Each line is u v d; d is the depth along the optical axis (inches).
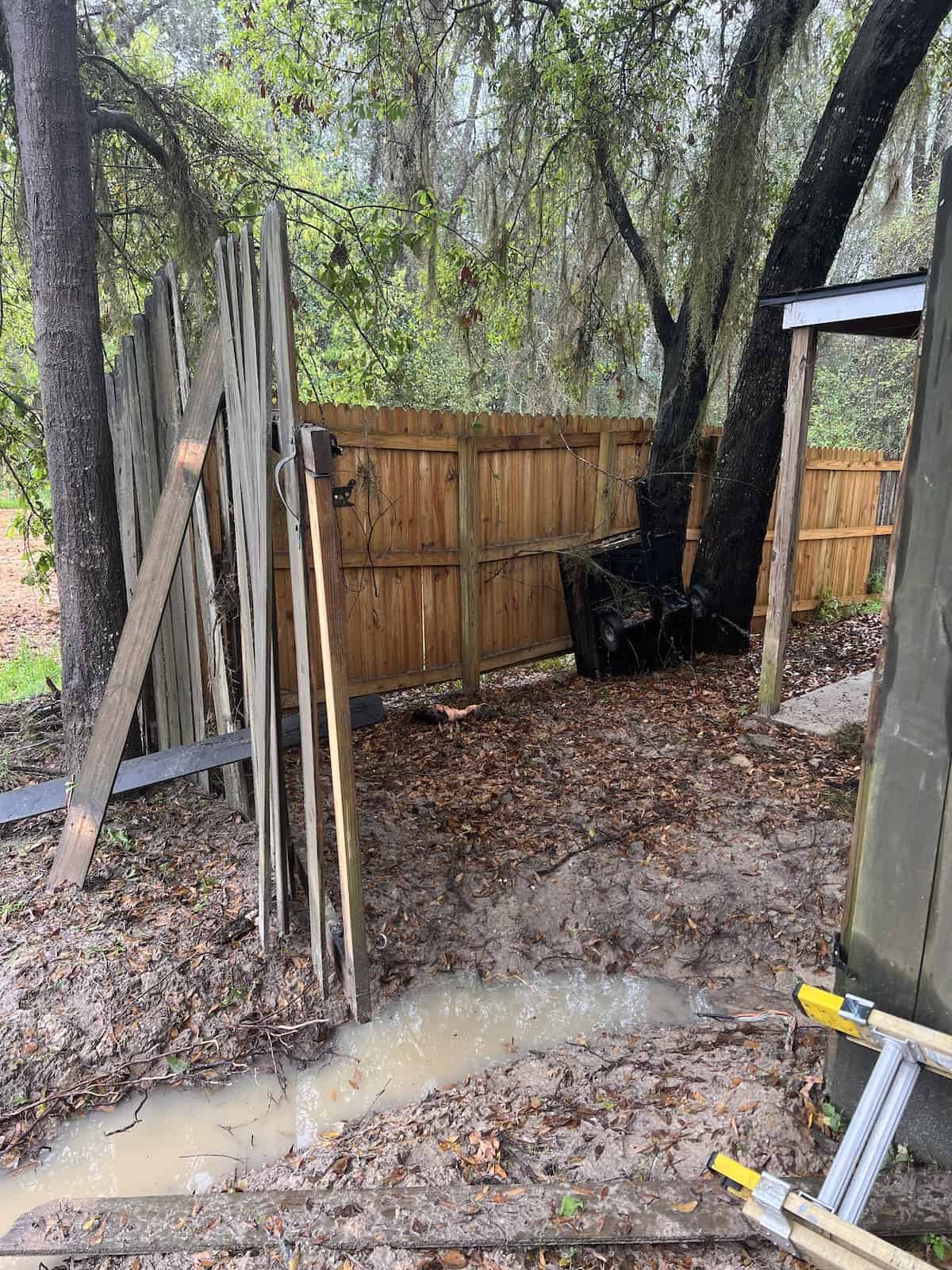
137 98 231.1
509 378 387.9
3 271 240.7
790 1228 69.0
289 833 121.9
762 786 168.6
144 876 133.8
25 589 418.9
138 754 168.9
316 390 283.1
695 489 283.4
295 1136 97.9
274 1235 76.8
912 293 157.2
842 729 197.2
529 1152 88.4
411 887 138.2
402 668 222.5
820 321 176.2
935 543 71.2
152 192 250.5
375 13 256.2
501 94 275.1
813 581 331.6
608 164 266.4
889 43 211.9
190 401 128.3
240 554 115.5
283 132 366.3
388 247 256.4
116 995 109.0
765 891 137.1
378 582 212.1
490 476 232.1
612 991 124.1
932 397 70.1
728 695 229.3
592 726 205.0
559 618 266.1
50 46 139.2
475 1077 105.3
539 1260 73.1
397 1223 77.1
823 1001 79.0
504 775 176.9
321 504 86.3
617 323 297.7
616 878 141.0
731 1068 99.6
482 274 295.0
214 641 143.1
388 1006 118.9
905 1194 76.1
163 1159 94.1
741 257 241.8
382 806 162.6
